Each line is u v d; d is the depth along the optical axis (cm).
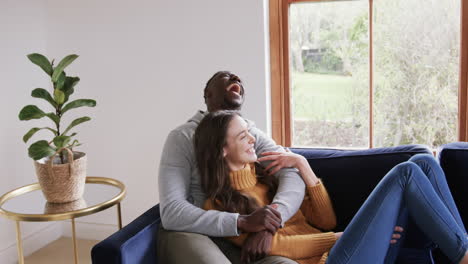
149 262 165
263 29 256
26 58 279
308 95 272
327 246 175
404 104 259
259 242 163
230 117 179
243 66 263
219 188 175
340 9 259
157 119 283
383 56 257
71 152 212
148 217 176
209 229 164
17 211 209
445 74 251
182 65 273
